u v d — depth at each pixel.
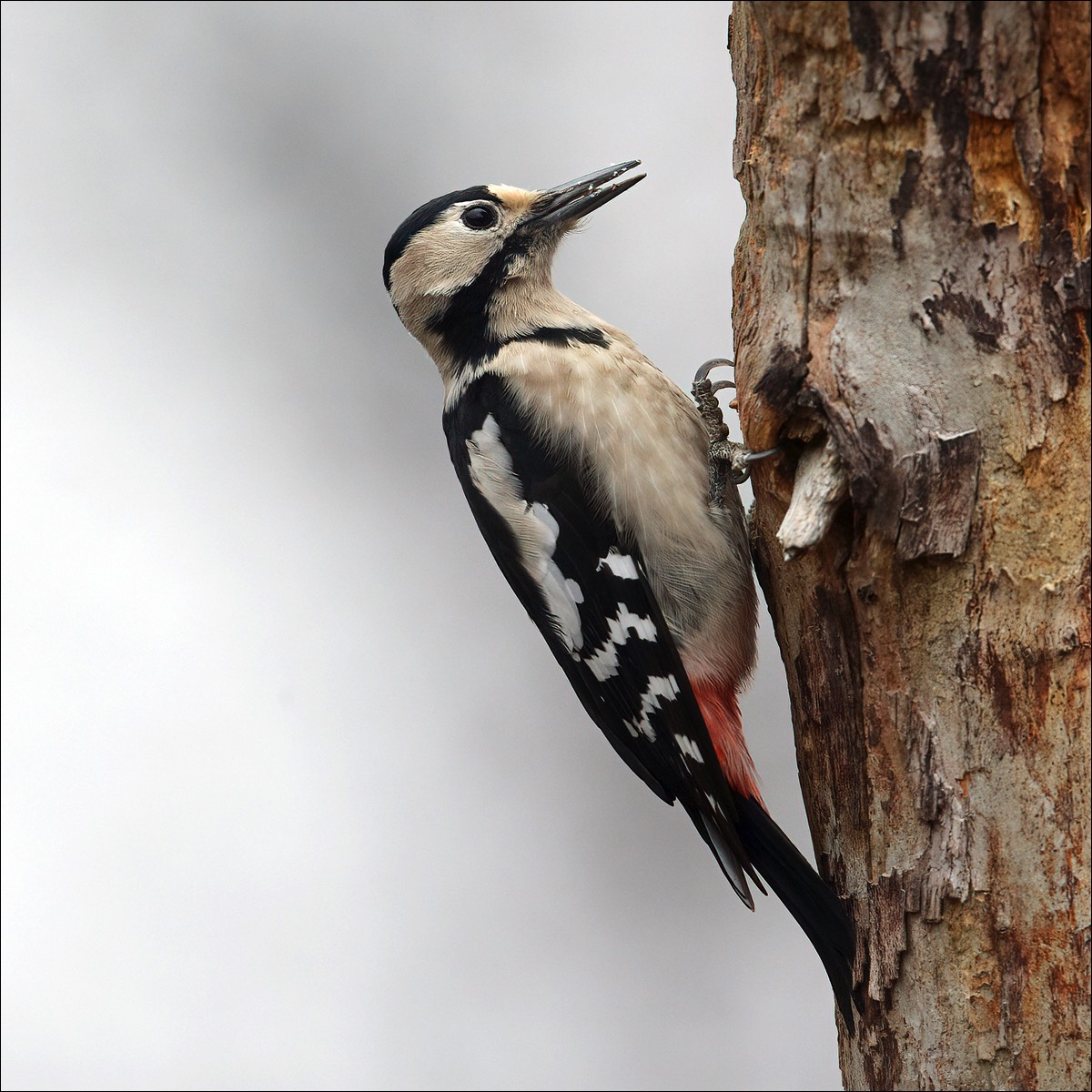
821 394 5.16
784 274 5.17
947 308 5.16
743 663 5.24
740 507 5.25
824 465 5.17
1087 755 5.16
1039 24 5.15
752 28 5.18
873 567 5.17
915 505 5.16
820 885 5.19
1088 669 5.16
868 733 5.17
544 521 5.25
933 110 5.16
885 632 5.17
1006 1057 5.16
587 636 5.25
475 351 5.27
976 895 5.16
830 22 5.16
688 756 5.23
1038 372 5.16
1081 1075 5.15
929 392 5.16
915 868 5.17
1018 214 5.16
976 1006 5.16
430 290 5.27
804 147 5.17
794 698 5.20
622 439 5.24
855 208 5.16
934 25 5.15
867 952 5.18
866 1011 5.18
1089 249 5.15
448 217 5.27
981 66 5.15
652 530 5.24
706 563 5.24
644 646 5.24
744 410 5.18
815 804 5.19
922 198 5.16
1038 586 5.16
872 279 5.16
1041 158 5.15
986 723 5.16
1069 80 5.15
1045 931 5.16
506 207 5.27
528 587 5.25
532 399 5.24
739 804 5.23
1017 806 5.16
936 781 5.16
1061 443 5.16
